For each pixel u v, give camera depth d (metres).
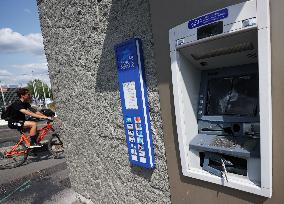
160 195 2.32
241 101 1.71
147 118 2.22
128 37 2.29
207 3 1.57
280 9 1.29
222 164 1.69
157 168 2.28
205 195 1.86
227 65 1.76
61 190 4.02
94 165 3.22
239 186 1.59
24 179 4.72
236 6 1.37
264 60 1.32
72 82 3.27
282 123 1.37
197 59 1.78
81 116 3.25
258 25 1.31
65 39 3.21
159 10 1.89
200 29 1.56
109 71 2.63
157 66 2.02
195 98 1.92
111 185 2.99
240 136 1.69
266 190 1.45
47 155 6.25
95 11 2.61
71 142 3.62
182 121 1.84
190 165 1.91
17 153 5.55
